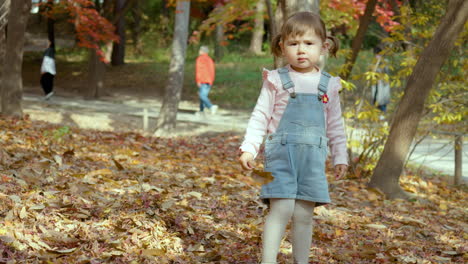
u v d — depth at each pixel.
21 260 2.68
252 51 29.53
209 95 20.05
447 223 5.11
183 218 3.87
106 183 4.59
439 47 6.06
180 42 11.64
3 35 10.30
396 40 6.93
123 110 15.10
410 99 6.20
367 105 6.94
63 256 2.85
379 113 7.00
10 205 3.43
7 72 9.48
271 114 2.81
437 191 6.93
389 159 6.30
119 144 7.77
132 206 3.90
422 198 6.32
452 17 5.98
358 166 7.30
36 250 2.86
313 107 2.75
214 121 13.96
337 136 2.85
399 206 5.65
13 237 2.88
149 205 3.95
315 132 2.73
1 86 9.53
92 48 18.36
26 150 5.69
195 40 11.78
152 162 6.28
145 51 31.66
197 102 19.16
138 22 31.98
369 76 6.68
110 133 9.13
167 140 9.55
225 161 7.67
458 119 6.76
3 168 4.52
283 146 2.73
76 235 3.17
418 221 4.83
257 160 8.10
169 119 11.60
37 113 12.62
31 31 35.22
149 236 3.35
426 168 8.74
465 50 6.99
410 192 6.51
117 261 2.90
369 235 4.27
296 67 2.82
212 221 3.98
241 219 4.14
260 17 11.23
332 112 2.86
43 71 15.84
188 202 4.41
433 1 7.99
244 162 2.74
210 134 11.95
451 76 6.98
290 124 2.74
